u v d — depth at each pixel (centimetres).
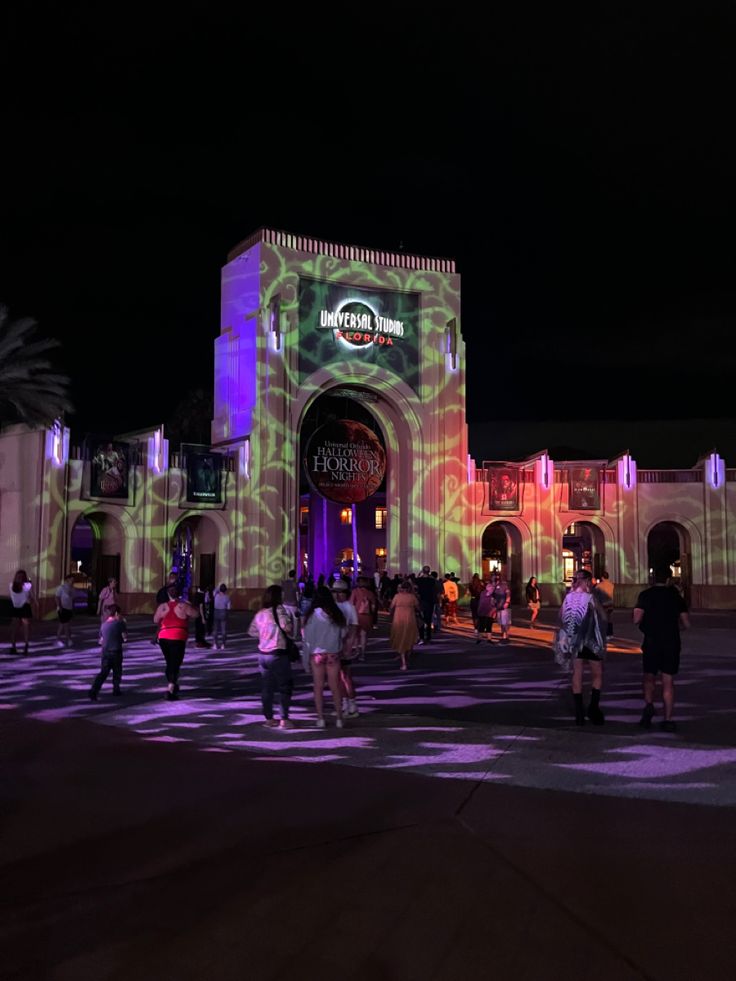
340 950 414
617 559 4622
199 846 565
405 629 1738
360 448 4406
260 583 4094
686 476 4697
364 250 4541
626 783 738
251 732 1006
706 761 824
